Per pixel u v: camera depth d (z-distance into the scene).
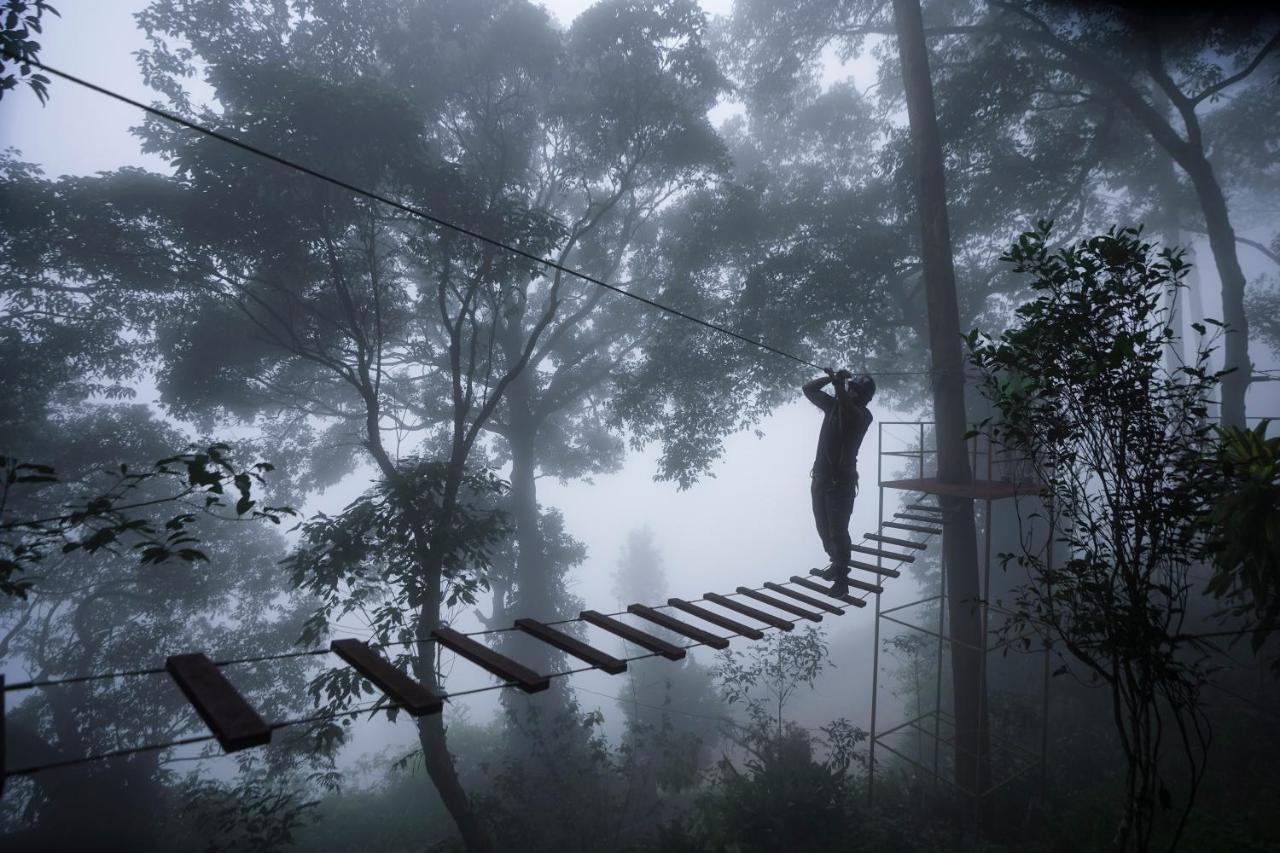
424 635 10.97
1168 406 4.71
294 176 10.76
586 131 16.09
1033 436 5.25
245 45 12.16
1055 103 16.47
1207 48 12.36
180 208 11.45
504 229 11.51
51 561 16.83
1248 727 9.77
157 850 14.70
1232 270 13.62
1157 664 4.57
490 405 12.80
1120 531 4.65
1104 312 4.70
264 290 13.97
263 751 16.22
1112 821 8.51
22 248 11.91
